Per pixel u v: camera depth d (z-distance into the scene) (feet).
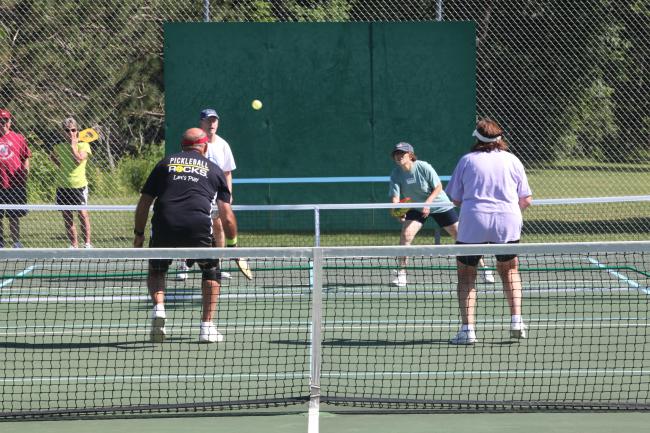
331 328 62.59
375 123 104.78
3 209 88.79
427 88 104.47
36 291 77.30
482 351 55.42
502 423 41.47
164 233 56.34
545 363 52.75
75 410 42.34
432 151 104.88
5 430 40.60
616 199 80.43
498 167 56.80
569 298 73.82
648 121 148.46
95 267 90.94
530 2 128.57
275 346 57.21
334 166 104.78
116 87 153.07
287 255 42.68
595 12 131.13
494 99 132.77
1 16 135.74
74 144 96.37
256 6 128.26
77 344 58.03
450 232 79.71
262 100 104.17
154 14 139.95
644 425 41.09
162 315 56.54
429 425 41.14
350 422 41.63
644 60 142.51
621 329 61.72
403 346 57.00
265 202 104.99
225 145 78.23
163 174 57.06
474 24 104.06
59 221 122.31
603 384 46.60
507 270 57.57
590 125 155.22
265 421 41.73
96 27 140.67
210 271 57.72
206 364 52.65
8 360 53.88
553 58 134.10
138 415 42.75
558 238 110.73
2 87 134.82
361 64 104.37
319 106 104.63
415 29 104.17
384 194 105.70
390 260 94.79
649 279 83.25
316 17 126.72
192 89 103.40
